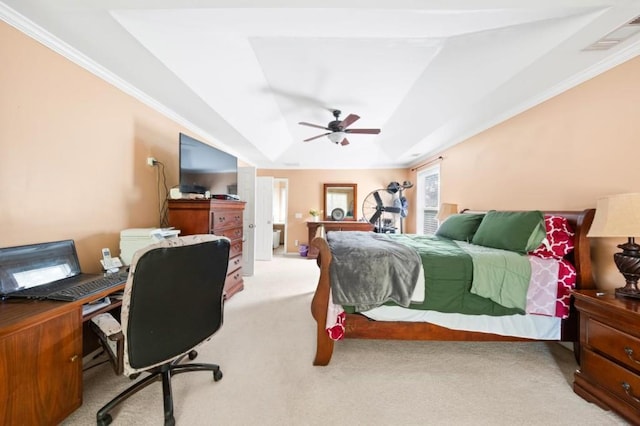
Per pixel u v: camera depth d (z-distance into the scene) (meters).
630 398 1.29
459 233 2.87
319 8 1.39
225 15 1.62
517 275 1.82
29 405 1.11
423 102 3.04
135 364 1.18
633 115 1.72
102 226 2.11
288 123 4.17
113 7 1.37
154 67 2.02
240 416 1.37
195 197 2.85
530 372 1.77
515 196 2.74
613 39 1.62
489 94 2.42
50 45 1.68
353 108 3.44
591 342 1.49
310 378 1.69
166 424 1.27
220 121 3.17
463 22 1.62
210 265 1.44
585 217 1.84
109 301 1.64
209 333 1.52
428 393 1.56
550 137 2.32
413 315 1.86
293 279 4.17
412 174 5.90
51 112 1.72
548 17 1.51
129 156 2.39
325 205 6.31
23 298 1.31
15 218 1.54
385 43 2.04
